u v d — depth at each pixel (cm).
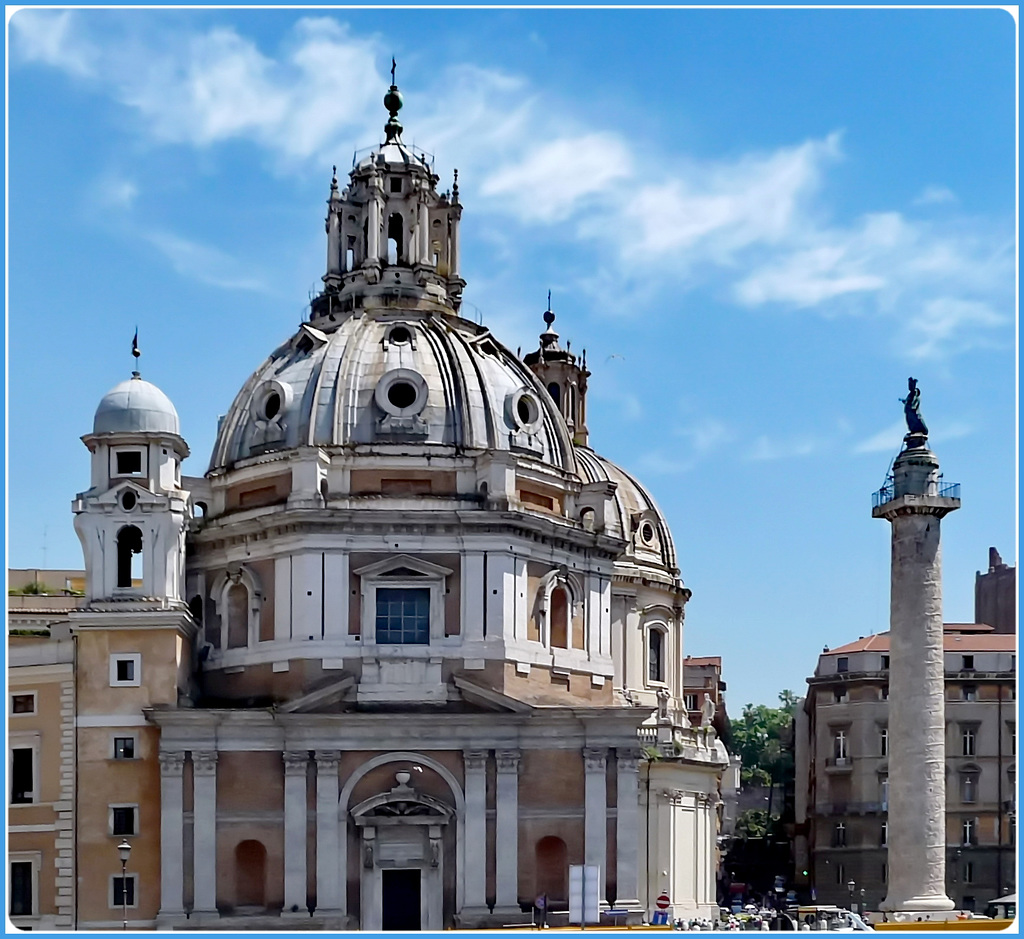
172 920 7775
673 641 11069
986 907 11106
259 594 8438
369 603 8231
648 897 10050
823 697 12288
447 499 8481
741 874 13950
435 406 8688
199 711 7875
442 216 9844
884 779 11988
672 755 10262
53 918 7844
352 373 8781
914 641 7850
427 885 7925
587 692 8769
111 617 8031
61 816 7919
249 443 8862
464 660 8206
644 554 10900
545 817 8038
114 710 7981
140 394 8312
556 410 9406
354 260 9638
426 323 9131
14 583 11494
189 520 8650
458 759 8044
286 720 7931
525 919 7900
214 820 7881
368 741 7994
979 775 11569
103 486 8225
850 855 11962
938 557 7900
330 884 7875
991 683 11656
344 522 8269
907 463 7938
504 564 8344
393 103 9919
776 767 15500
